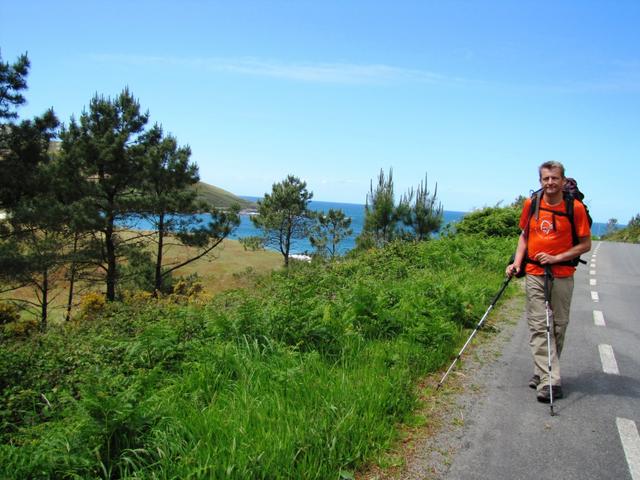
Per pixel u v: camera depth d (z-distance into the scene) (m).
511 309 8.51
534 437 3.81
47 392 4.64
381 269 11.59
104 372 4.43
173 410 3.70
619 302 9.88
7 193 19.34
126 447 3.26
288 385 4.14
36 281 21.58
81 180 21.14
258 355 4.82
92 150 21.11
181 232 24.78
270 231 35.75
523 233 4.84
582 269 15.88
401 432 3.86
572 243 4.52
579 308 9.12
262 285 12.26
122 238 25.31
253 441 3.29
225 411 3.74
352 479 3.16
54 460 3.03
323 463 3.24
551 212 4.55
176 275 33.78
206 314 6.23
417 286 8.27
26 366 5.27
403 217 27.77
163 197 22.59
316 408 3.82
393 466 3.38
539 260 4.57
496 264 12.65
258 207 36.56
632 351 6.20
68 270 22.03
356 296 6.67
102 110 22.70
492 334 6.80
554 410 4.31
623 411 4.30
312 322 5.52
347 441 3.48
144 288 24.23
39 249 20.08
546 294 4.50
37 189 20.09
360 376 4.51
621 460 3.49
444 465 3.40
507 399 4.54
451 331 6.15
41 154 20.16
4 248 18.72
